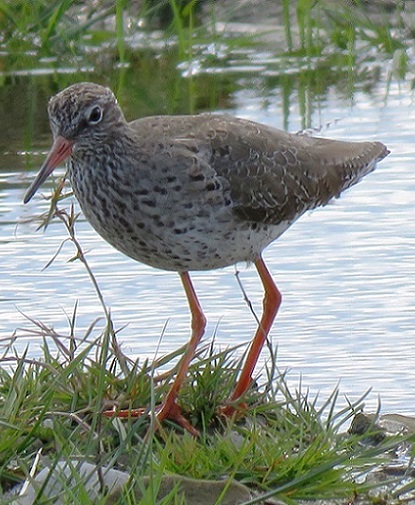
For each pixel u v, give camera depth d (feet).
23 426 32.60
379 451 33.47
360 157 42.93
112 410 35.35
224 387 36.47
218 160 37.17
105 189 36.32
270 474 32.24
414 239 48.65
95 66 75.82
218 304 44.39
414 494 32.09
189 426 34.86
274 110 65.16
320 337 41.50
